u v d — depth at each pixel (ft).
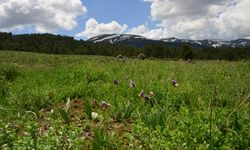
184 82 29.14
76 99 24.93
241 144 13.69
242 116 16.76
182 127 14.30
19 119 19.31
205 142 13.08
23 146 13.47
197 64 49.03
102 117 18.93
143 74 36.37
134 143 15.33
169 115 18.40
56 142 13.82
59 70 42.22
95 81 33.63
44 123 18.80
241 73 36.04
